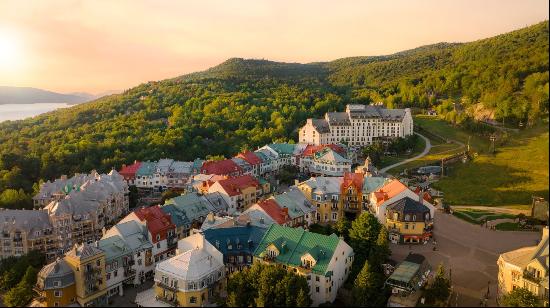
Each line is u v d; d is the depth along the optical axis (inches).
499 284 4323.3
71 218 6540.4
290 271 4082.2
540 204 5595.5
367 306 3902.6
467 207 6412.4
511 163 5876.0
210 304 4259.4
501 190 6309.1
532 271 3946.9
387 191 6013.8
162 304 4264.3
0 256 6195.9
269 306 3816.4
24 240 6141.7
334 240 4480.8
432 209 5639.8
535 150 4896.7
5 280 5231.3
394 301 3917.3
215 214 6240.2
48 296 4325.8
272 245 4557.1
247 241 4842.5
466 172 7180.1
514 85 5472.4
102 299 4566.9
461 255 5093.5
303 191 6584.6
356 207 6481.3
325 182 6663.4
